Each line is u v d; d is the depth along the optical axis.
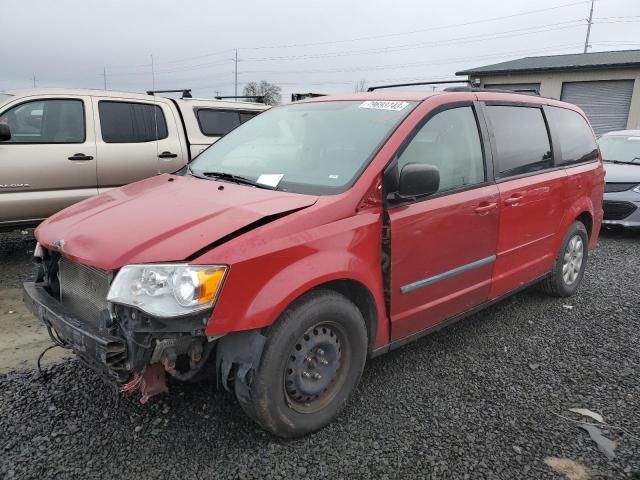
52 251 3.08
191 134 7.27
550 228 4.61
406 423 3.00
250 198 2.95
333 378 2.95
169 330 2.38
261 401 2.60
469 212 3.56
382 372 3.60
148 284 2.38
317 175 3.20
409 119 3.31
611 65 22.27
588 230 5.41
